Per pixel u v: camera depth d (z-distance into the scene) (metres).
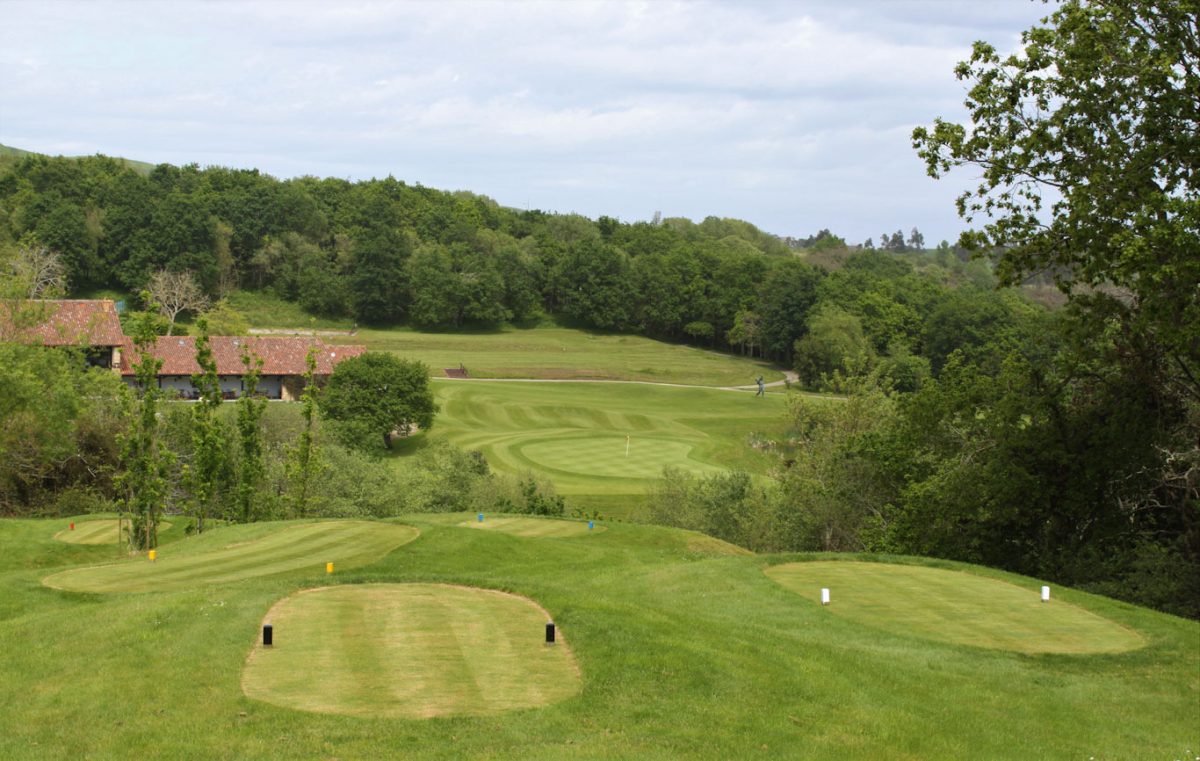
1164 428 34.19
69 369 57.00
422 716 13.33
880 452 43.00
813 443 55.25
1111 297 31.33
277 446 59.97
